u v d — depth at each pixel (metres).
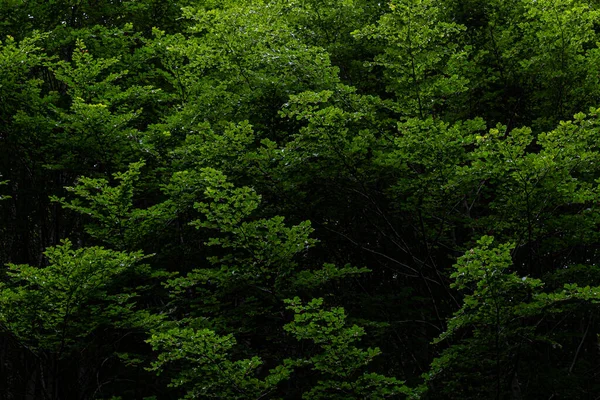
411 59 8.06
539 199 7.07
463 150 7.13
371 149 8.20
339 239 9.44
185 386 7.24
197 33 11.32
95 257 6.36
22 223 10.16
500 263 5.80
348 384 6.32
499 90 9.62
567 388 8.27
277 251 6.82
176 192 7.63
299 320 6.00
